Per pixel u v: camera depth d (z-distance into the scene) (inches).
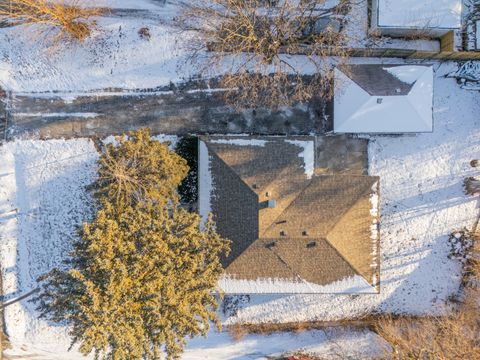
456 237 1072.8
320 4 1023.0
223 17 994.1
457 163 1069.1
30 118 1031.0
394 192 1065.5
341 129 981.8
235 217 938.7
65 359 1041.5
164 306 796.0
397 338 1019.3
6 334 1032.2
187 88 1044.5
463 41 1041.5
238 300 1066.7
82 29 1013.2
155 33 1038.4
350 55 1045.2
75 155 1039.0
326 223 940.0
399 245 1074.1
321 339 1074.1
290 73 1040.2
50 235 1040.2
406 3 980.6
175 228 847.1
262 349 1072.8
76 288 781.9
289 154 957.2
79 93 1034.7
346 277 973.8
